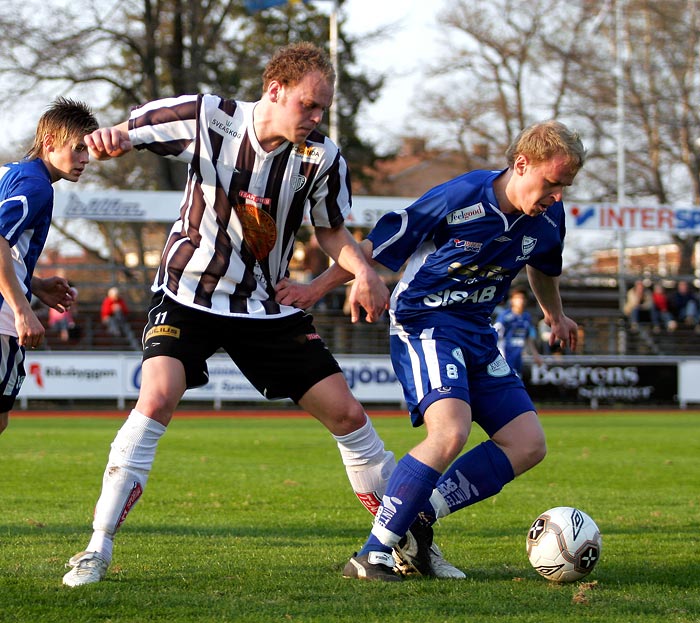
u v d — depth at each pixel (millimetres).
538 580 11094
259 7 71938
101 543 10469
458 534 15016
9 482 21797
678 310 67938
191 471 24484
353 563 10922
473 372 11602
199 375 10906
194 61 78625
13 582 10422
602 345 65312
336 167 10914
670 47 85938
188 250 10797
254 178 10578
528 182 10711
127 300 71625
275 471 24703
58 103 11500
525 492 20797
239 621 8852
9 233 10625
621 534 15031
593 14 88750
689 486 22219
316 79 10000
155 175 80875
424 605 9586
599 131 89625
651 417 50844
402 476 10719
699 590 10680
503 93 98500
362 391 56500
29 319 10578
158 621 8820
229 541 13930
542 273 12406
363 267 10852
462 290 11469
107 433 37312
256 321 10797
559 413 54656
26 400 55688
